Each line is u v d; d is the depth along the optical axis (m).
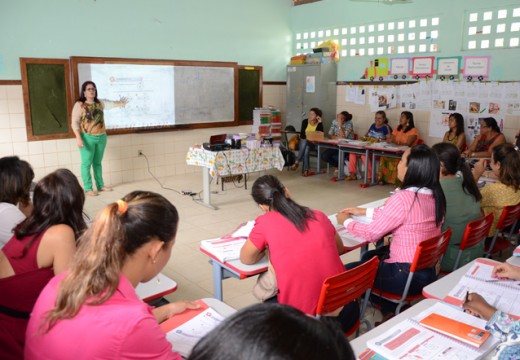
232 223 4.81
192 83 7.09
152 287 1.88
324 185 6.61
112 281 1.10
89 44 6.06
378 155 6.54
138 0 6.38
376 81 7.11
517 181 2.99
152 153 6.86
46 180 1.73
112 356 1.03
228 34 7.45
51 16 5.71
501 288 1.77
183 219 4.93
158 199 1.22
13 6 5.43
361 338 1.43
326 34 7.76
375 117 6.93
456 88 6.18
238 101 7.73
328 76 7.60
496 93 5.81
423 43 6.46
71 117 5.96
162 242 1.20
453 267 2.72
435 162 2.39
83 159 5.84
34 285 1.67
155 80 6.68
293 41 8.35
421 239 2.38
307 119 7.42
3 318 1.64
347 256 3.93
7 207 2.11
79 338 1.04
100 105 5.85
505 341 1.36
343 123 7.26
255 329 0.55
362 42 7.22
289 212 1.98
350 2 7.28
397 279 2.38
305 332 0.55
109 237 1.12
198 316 1.56
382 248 2.75
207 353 0.56
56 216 1.71
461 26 6.02
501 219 2.90
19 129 5.68
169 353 1.12
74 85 5.96
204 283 3.41
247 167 5.35
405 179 2.46
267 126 7.30
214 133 7.53
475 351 1.32
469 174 2.76
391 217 2.38
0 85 5.47
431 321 1.47
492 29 5.76
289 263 1.90
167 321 1.53
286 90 8.32
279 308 0.59
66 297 1.08
